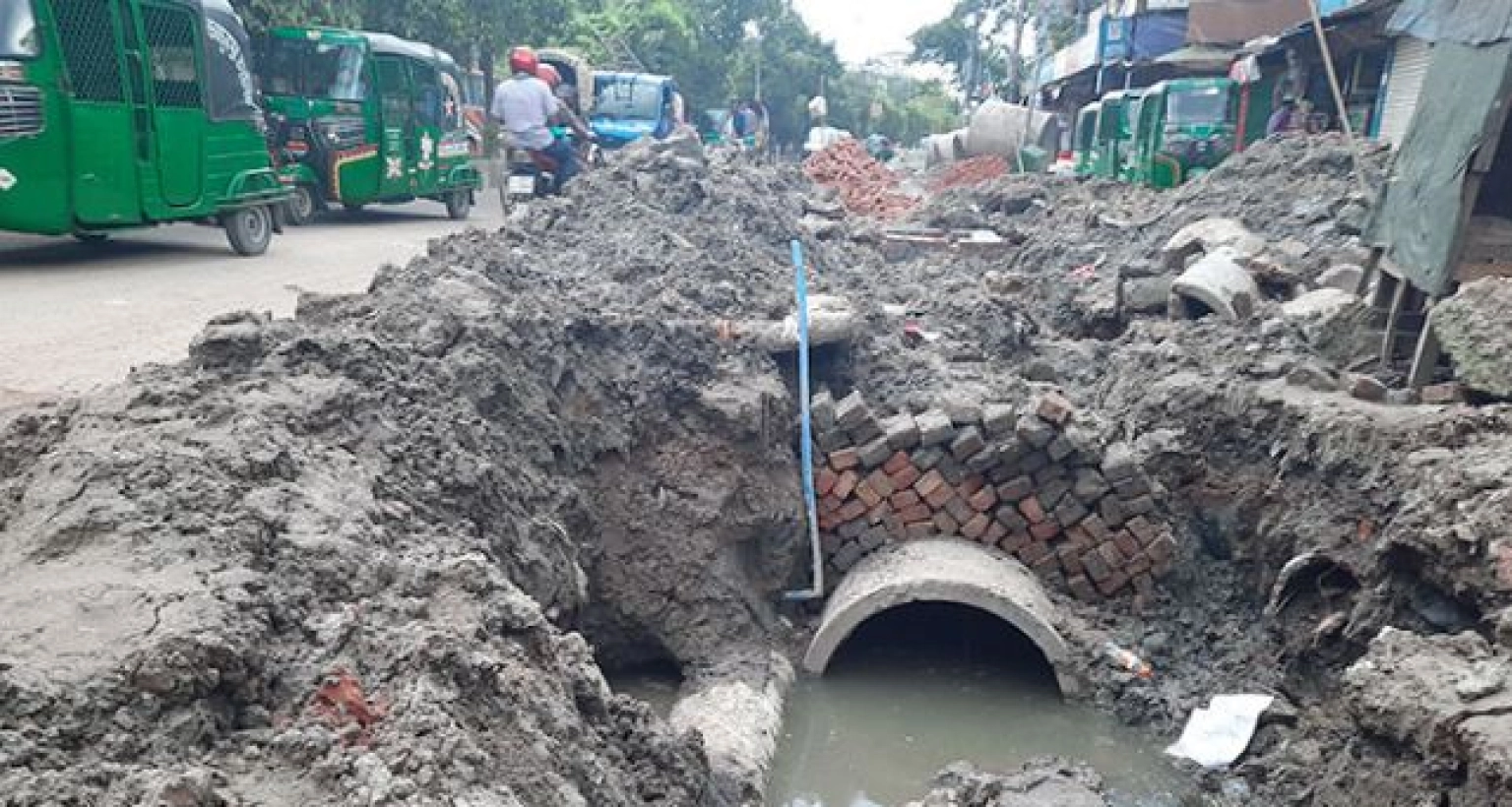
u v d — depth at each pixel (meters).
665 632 5.72
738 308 7.36
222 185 11.42
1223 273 9.45
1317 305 8.52
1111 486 6.30
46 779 2.12
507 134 13.51
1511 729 3.46
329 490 3.61
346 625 2.82
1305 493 6.04
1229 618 6.27
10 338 7.07
